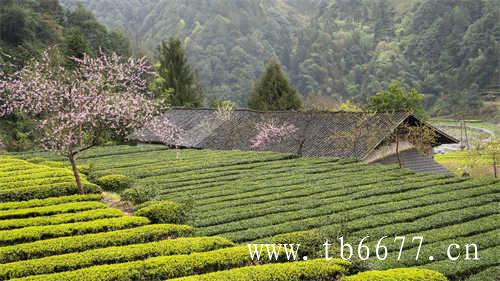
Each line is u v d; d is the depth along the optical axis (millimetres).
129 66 28359
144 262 14430
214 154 38000
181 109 56250
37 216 20219
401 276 13031
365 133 37406
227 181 28484
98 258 14938
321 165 32719
